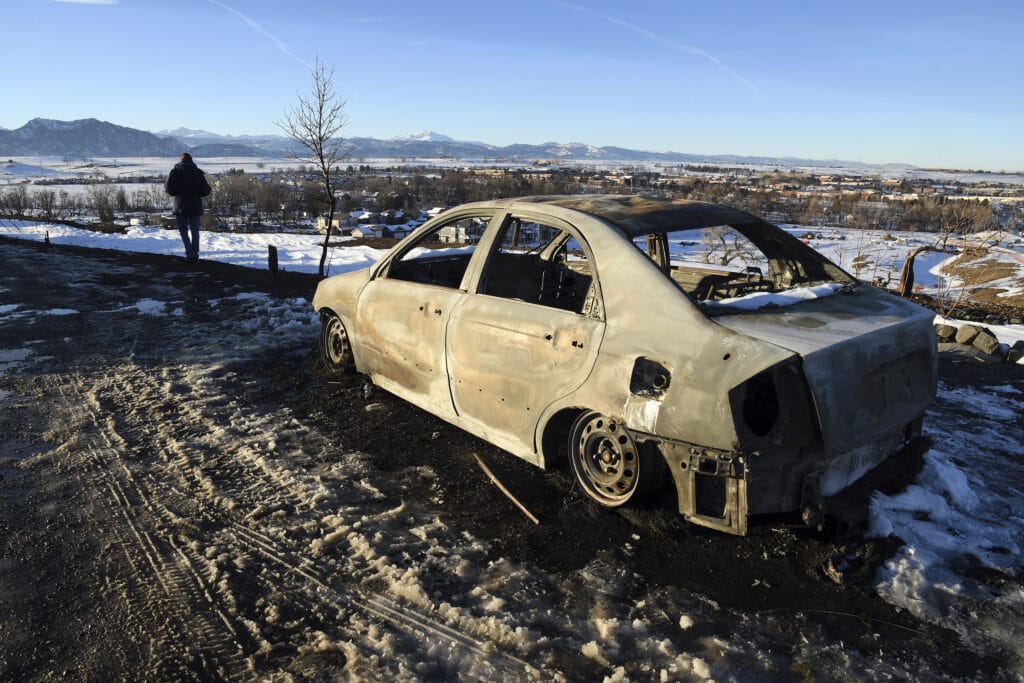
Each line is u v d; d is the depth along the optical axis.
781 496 2.59
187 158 11.50
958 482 3.20
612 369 2.85
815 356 2.43
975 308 9.93
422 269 4.73
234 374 5.25
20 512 3.12
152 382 5.04
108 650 2.23
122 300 8.18
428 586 2.57
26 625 2.34
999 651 2.22
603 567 2.70
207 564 2.72
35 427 4.15
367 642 2.27
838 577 2.57
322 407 4.54
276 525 3.03
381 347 4.38
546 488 3.37
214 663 2.17
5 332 6.49
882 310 2.96
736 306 2.82
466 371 3.63
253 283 9.62
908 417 2.88
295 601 2.49
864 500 2.84
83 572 2.66
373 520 3.06
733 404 2.47
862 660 2.18
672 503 3.14
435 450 3.85
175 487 3.39
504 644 2.25
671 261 3.95
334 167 11.40
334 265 25.80
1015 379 5.38
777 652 2.21
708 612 2.42
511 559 2.76
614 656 2.20
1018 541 2.86
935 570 2.62
